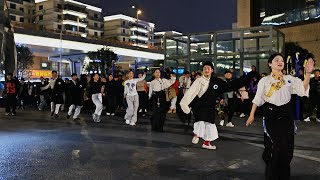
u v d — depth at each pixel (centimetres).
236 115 1481
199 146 794
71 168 592
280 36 1811
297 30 3086
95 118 1262
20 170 579
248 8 3547
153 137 920
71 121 1298
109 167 599
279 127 426
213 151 740
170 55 1908
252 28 1644
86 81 1605
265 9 3441
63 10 8919
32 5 9050
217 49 1794
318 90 1261
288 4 3234
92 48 5388
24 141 854
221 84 745
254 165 618
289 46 2548
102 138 900
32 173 560
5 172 566
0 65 2036
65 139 884
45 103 1922
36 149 754
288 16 3234
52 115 1488
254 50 1719
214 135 757
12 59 2166
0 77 2036
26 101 2181
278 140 421
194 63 1848
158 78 1030
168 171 575
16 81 1587
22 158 668
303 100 1299
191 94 736
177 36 1881
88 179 527
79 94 1364
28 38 4559
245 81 707
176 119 1346
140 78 1200
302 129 1073
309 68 439
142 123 1237
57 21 8819
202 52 1844
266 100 443
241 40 1678
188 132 1014
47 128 1097
